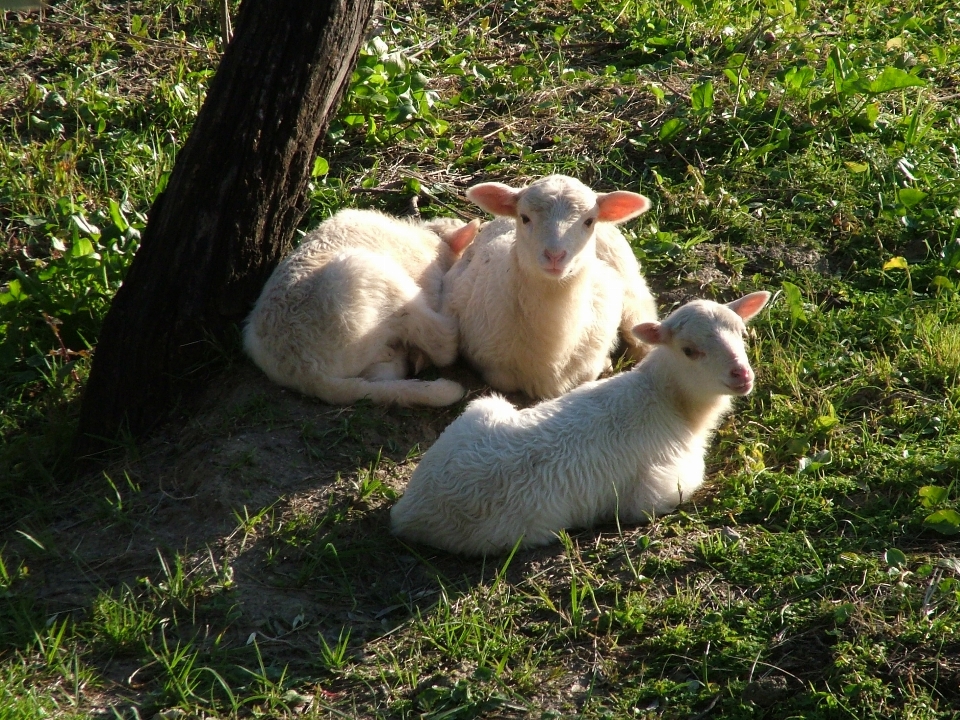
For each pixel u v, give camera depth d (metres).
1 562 4.23
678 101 5.18
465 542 4.21
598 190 4.98
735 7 5.69
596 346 4.57
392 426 4.45
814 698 3.92
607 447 4.22
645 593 4.09
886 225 4.79
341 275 4.47
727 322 4.23
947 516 4.12
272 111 4.52
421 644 4.07
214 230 4.52
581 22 5.67
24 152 5.11
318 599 4.18
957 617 3.98
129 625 4.12
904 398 4.41
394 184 5.02
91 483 4.45
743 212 4.86
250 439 4.41
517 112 5.27
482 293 4.53
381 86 5.18
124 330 4.52
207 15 5.68
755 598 4.07
